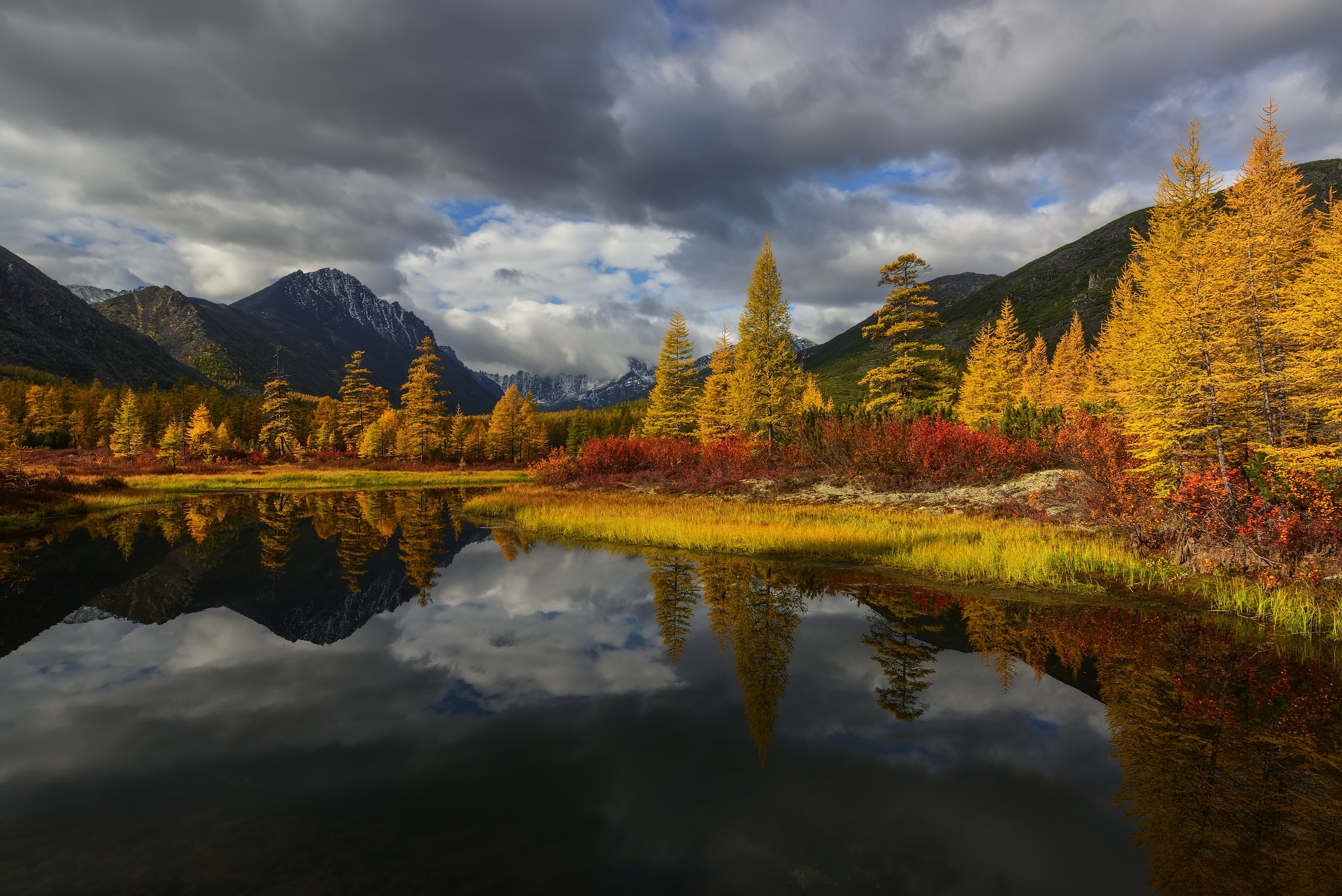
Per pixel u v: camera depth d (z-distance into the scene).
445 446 66.25
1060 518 17.12
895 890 3.66
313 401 124.25
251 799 4.83
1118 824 4.51
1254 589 10.78
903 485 23.12
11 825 4.39
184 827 4.40
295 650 9.08
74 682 7.76
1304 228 22.81
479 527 22.64
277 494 36.53
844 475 25.80
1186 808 4.71
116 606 11.62
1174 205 29.48
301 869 3.86
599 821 4.52
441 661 8.55
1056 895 3.61
